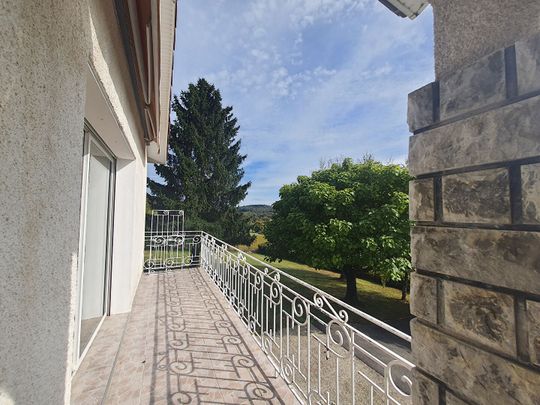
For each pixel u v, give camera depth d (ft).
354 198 21.77
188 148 48.83
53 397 2.72
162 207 45.73
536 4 1.76
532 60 1.68
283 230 24.59
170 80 10.45
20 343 2.17
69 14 3.07
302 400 6.40
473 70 2.04
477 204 1.96
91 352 7.57
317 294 5.99
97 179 9.48
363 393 9.75
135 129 10.99
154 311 11.91
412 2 3.56
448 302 2.14
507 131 1.79
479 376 1.86
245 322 10.87
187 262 24.13
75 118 3.22
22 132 2.17
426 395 2.26
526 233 1.67
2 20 1.91
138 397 6.18
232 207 50.26
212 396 6.56
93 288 9.39
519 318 1.67
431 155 2.36
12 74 2.03
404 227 19.99
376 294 28.81
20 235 2.17
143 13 4.82
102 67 4.77
